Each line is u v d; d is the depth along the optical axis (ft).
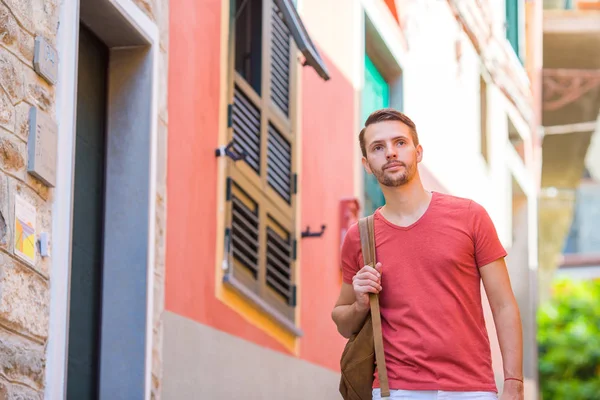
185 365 24.43
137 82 23.03
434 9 46.96
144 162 22.77
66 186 19.03
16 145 17.48
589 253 139.13
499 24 56.13
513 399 16.03
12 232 17.12
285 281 31.81
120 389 22.07
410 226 16.43
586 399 88.74
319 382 34.14
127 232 22.57
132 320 22.26
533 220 62.39
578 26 64.08
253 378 28.76
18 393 17.13
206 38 26.68
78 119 21.81
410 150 16.52
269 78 31.19
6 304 16.87
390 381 16.14
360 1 38.96
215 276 26.55
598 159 140.05
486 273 16.38
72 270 21.30
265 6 31.07
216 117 27.07
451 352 15.90
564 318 92.48
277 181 31.68
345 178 37.24
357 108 38.52
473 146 50.83
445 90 47.70
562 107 69.87
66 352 18.74
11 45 17.47
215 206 26.73
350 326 16.72
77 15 19.76
